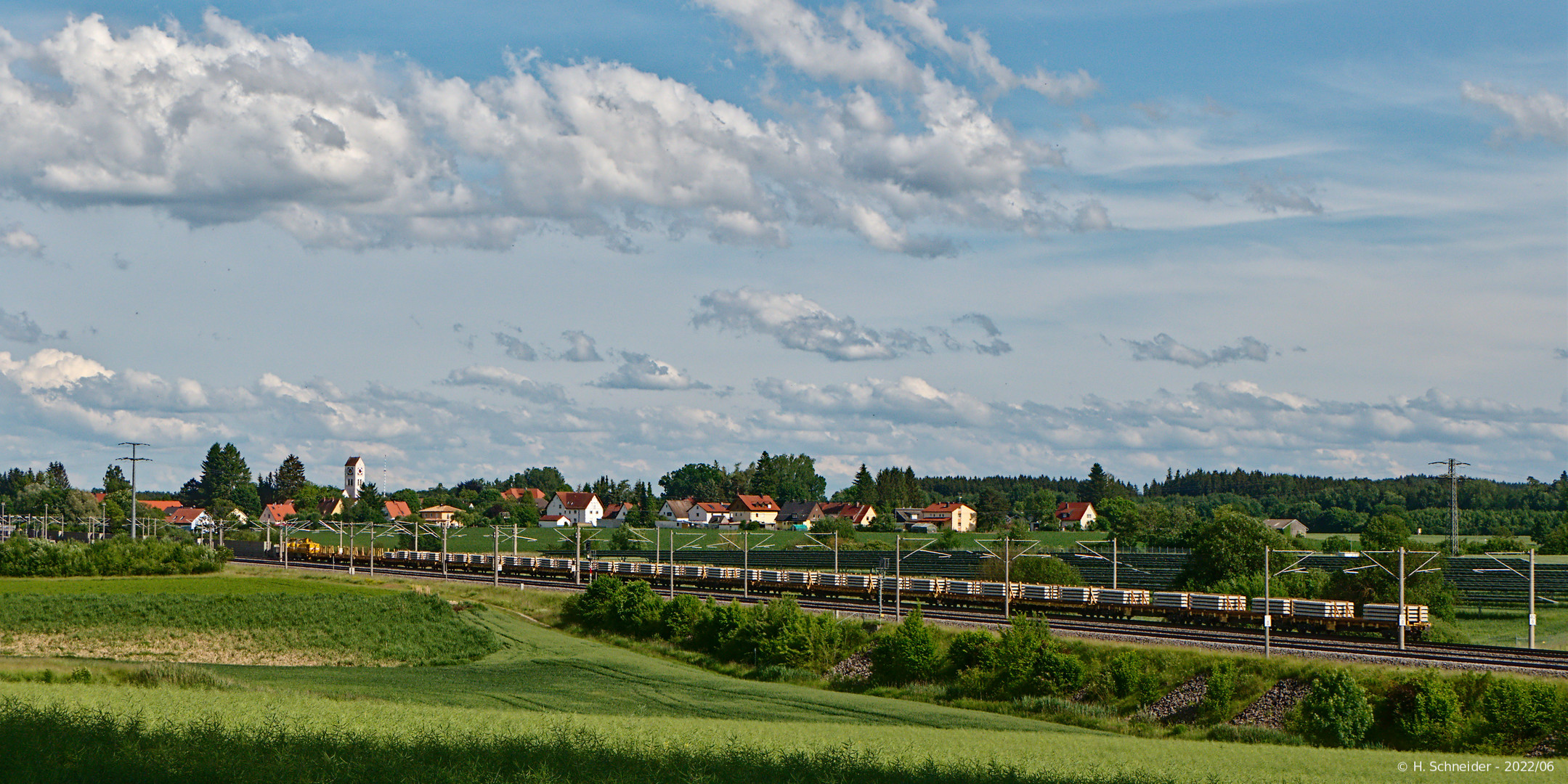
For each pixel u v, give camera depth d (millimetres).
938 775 31250
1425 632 75688
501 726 36906
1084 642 67812
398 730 33656
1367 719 53375
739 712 58375
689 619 88625
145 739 27344
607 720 42906
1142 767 37250
